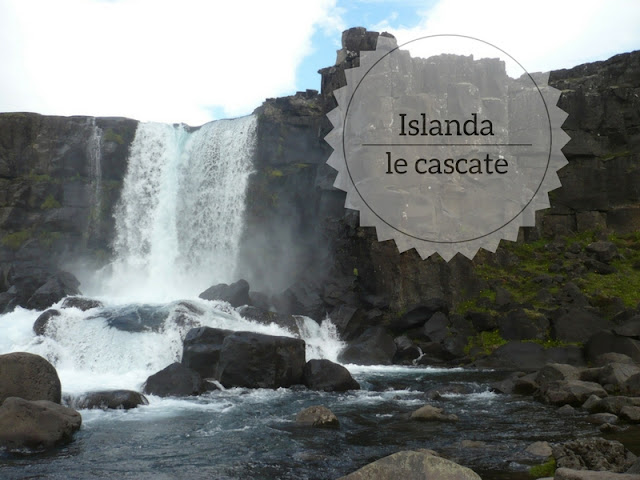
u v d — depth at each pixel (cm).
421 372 2477
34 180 3906
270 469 1056
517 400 1777
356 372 2467
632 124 3472
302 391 1962
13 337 2342
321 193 3609
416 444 1228
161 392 1830
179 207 4119
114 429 1370
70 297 2828
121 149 4075
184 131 4288
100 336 2333
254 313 2788
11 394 1389
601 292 2769
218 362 2078
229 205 3944
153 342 2333
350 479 749
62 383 1916
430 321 2923
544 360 2511
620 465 948
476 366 2636
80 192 3991
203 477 1010
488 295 3012
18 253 3750
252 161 3938
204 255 3959
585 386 1703
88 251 3947
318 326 3020
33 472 1030
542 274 3002
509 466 1031
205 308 2617
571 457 985
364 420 1488
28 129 3972
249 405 1698
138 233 4062
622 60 3572
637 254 3130
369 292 3178
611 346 2361
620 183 3381
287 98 4019
